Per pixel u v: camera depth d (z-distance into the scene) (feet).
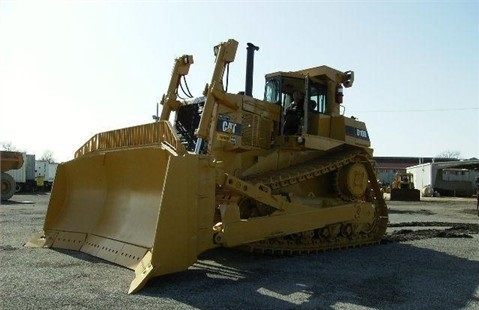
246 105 29.94
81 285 19.10
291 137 31.35
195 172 21.08
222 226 22.86
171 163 20.24
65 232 28.30
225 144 28.04
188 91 30.76
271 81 34.50
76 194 29.91
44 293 17.76
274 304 17.39
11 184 82.84
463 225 50.49
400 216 65.57
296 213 27.61
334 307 17.30
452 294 19.69
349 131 35.19
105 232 25.70
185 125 29.99
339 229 32.30
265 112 31.68
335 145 33.60
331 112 35.40
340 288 20.31
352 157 35.32
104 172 27.73
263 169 30.50
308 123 33.55
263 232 25.08
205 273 22.63
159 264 19.39
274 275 22.67
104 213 26.86
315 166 32.07
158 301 17.22
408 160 295.28
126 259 22.48
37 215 49.83
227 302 17.42
